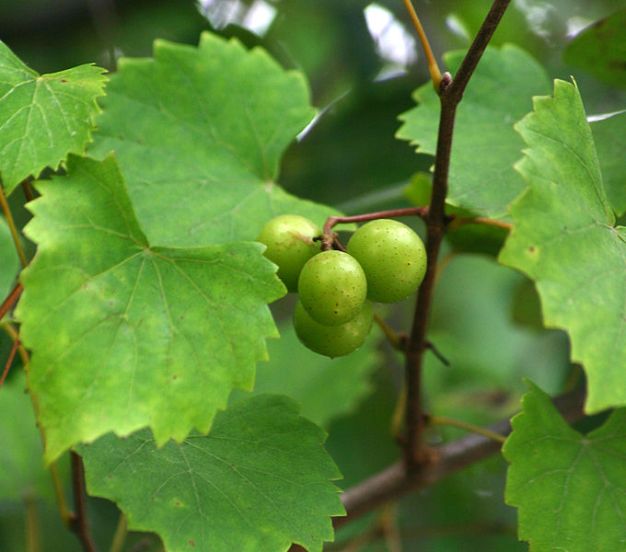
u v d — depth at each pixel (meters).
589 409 0.40
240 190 0.51
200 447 0.45
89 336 0.42
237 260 0.43
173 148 0.51
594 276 0.41
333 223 0.46
